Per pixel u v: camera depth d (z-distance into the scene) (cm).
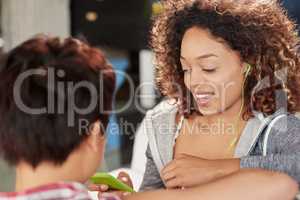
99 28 395
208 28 138
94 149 106
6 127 100
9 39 342
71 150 101
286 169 132
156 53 159
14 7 341
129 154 357
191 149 153
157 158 155
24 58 101
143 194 126
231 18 139
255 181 123
